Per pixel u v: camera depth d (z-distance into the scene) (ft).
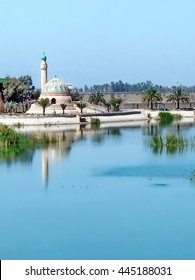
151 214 148.87
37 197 169.58
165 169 214.69
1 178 199.93
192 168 215.92
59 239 129.59
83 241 127.85
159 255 119.03
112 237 130.52
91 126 457.27
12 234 133.69
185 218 144.97
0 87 548.31
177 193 172.24
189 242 126.72
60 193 174.29
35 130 408.87
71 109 533.55
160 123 492.95
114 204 159.63
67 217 147.23
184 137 329.72
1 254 120.47
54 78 543.80
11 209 155.74
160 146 287.48
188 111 590.14
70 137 352.28
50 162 237.45
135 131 398.01
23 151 276.21
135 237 130.41
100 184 187.42
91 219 145.07
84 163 234.58
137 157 250.37
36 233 134.31
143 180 193.57
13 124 456.45
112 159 245.45
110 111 552.82
